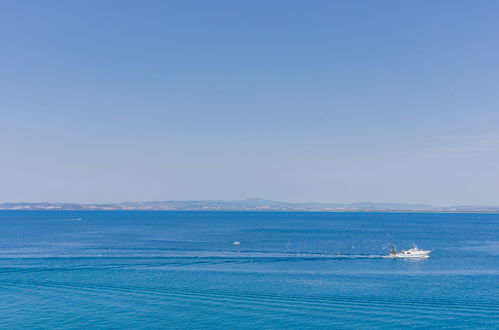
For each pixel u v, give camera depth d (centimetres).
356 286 7912
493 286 7962
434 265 10412
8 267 9794
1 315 6197
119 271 9319
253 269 9662
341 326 5750
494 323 5872
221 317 6106
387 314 6259
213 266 10025
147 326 5759
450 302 6856
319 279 8512
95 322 5912
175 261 10756
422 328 5672
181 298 7056
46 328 5703
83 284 8006
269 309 6500
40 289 7644
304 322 5909
